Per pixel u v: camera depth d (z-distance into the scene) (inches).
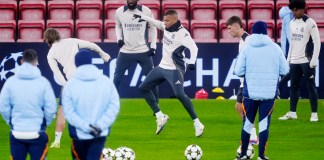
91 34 2181.3
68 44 1362.0
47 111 1024.9
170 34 1492.4
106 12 2222.0
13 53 2006.6
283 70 1237.7
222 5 2225.6
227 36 2172.7
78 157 1024.2
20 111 1016.9
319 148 1443.2
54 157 1333.7
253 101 1240.2
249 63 1231.5
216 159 1327.5
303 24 1633.9
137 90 2001.7
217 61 2006.6
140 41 1723.7
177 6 2220.7
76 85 995.9
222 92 2004.2
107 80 1007.6
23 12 2229.3
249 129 1254.3
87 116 995.9
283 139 1533.0
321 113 1818.4
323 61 1985.7
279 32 2176.4
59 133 1425.9
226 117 1770.4
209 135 1569.9
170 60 1503.4
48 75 2006.6
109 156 1242.0
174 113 1813.5
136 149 1421.0
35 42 2006.6
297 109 1859.0
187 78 2009.1
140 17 1688.0
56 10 2226.9
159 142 1492.4
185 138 1535.4
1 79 2005.4
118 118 1750.7
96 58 1996.8
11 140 1029.2
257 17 2219.5
